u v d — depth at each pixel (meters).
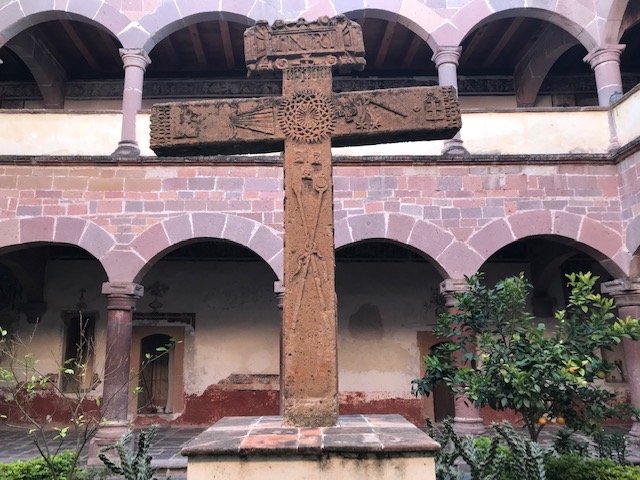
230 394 11.57
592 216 8.84
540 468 3.81
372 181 8.91
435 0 9.95
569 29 10.02
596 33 9.77
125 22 9.62
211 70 13.19
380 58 12.77
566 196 8.90
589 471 4.87
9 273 12.08
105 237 8.68
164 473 7.64
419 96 4.23
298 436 3.38
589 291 5.21
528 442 3.96
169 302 11.95
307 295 3.91
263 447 3.11
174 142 4.23
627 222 8.68
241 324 11.89
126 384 8.07
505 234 8.77
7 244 8.60
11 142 9.05
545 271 11.71
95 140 9.20
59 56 12.45
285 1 9.91
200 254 12.16
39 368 11.56
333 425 3.73
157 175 8.91
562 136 9.23
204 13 9.77
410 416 11.48
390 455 3.12
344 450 3.11
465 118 9.30
